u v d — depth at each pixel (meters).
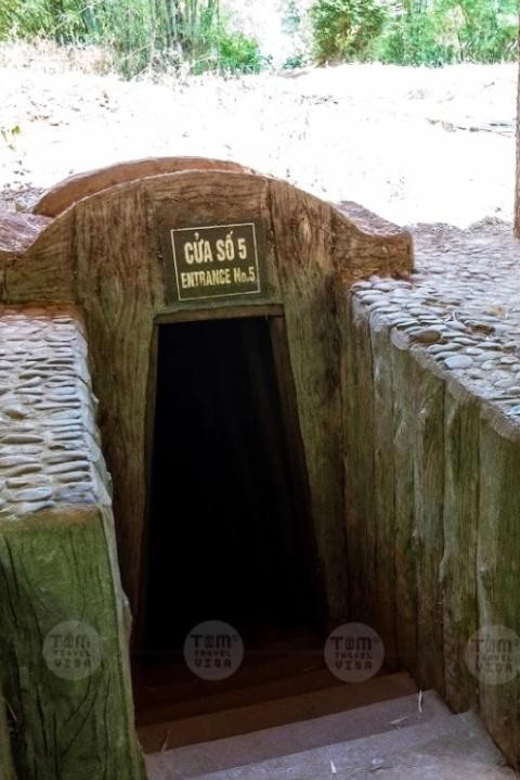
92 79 8.41
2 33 8.77
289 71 9.96
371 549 3.90
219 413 5.55
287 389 4.30
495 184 6.25
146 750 3.31
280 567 5.34
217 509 5.86
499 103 8.36
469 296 3.77
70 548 2.03
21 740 2.20
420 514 3.16
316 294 4.11
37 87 7.88
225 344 5.23
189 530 5.91
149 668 4.50
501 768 2.67
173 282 3.96
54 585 2.05
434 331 3.20
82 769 2.26
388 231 4.19
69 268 3.85
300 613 5.08
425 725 2.93
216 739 3.36
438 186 6.20
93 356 3.98
